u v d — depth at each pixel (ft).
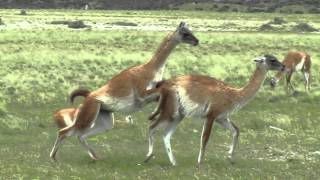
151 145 76.84
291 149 90.63
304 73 157.28
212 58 227.61
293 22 610.24
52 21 525.75
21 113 117.91
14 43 276.00
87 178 68.08
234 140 77.25
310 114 124.67
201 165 75.15
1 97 131.44
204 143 74.28
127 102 76.33
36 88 148.46
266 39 336.49
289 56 153.69
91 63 205.57
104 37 323.37
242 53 261.85
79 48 265.13
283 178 71.31
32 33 330.95
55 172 70.69
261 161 81.25
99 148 88.48
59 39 306.35
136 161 78.79
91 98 75.15
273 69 76.02
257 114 121.29
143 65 79.41
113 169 73.51
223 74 188.75
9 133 99.76
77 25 457.68
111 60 212.64
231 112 74.79
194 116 73.87
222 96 73.51
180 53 252.62
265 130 105.91
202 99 72.90
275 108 131.23
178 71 189.67
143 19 623.77
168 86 74.02
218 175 71.46
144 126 106.93
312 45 314.96
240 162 79.87
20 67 188.55
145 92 76.28
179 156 82.89
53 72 180.14
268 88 155.12
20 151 84.94
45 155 82.02
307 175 73.31
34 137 96.48
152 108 126.21
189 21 606.96
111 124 78.33
